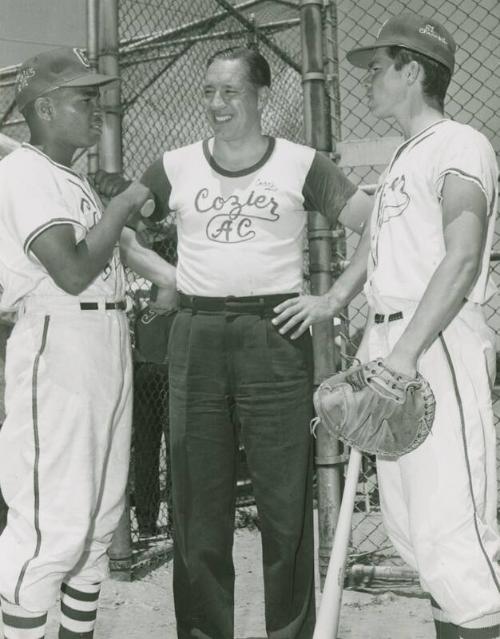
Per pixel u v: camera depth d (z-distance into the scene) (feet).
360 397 6.08
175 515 8.12
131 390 7.78
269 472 7.81
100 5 11.32
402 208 6.53
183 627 8.27
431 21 6.81
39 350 7.14
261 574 11.85
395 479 6.66
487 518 6.27
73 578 7.57
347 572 10.78
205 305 7.77
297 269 7.89
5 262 7.28
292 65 14.21
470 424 6.14
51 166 7.39
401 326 6.45
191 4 14.64
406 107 6.82
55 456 7.04
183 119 14.66
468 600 5.94
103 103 11.27
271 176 7.72
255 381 7.69
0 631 8.70
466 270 5.89
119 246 8.48
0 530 9.48
